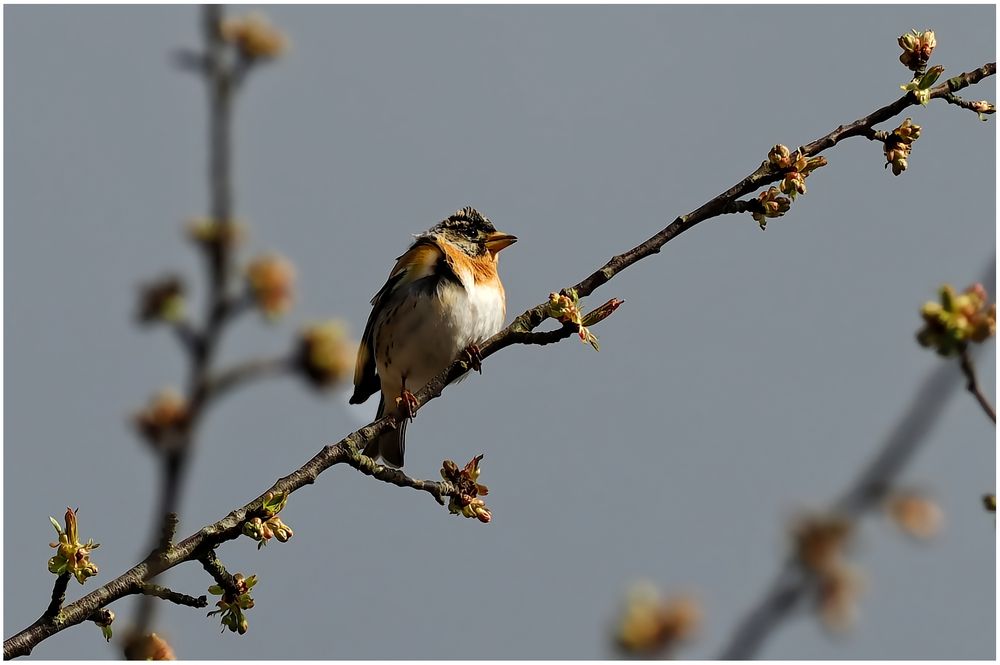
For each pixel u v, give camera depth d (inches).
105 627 306.5
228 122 289.4
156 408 276.4
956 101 345.7
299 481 335.0
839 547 172.7
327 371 273.7
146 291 276.1
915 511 176.7
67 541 303.9
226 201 284.8
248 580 321.4
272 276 278.1
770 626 169.3
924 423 181.6
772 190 350.6
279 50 297.3
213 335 275.7
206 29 295.3
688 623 164.1
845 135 350.6
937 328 213.2
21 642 295.9
